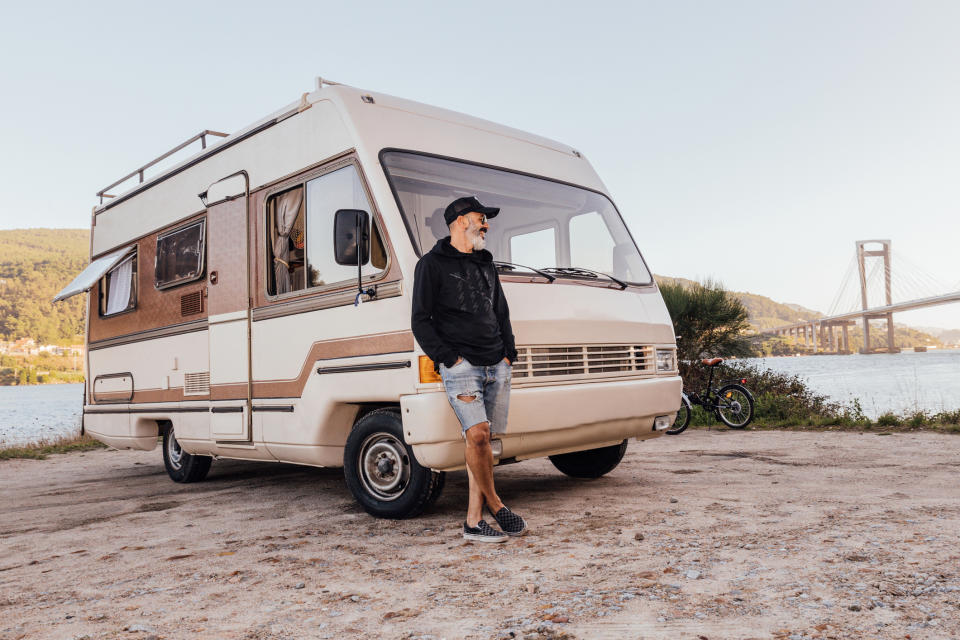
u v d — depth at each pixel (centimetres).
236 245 574
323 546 407
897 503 454
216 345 589
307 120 514
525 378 445
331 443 501
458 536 415
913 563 321
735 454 755
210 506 566
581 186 571
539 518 449
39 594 342
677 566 330
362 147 464
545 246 521
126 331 727
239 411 563
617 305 516
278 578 348
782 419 1130
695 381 1401
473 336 394
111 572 375
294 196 523
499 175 514
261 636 273
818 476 578
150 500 614
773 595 287
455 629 268
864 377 4222
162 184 683
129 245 731
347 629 275
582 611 279
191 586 342
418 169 474
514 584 317
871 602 274
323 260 493
